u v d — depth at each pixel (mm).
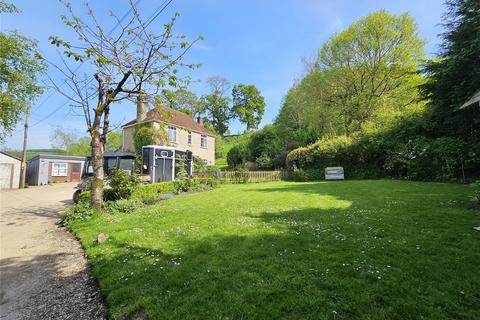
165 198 11195
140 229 5805
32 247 5469
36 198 15023
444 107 13867
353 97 23891
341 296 2732
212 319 2496
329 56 25844
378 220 5469
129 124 26031
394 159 15586
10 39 10727
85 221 7035
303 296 2758
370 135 18125
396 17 22484
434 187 10234
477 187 7117
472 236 4242
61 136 51594
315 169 20422
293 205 7969
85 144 51250
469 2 12656
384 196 8711
